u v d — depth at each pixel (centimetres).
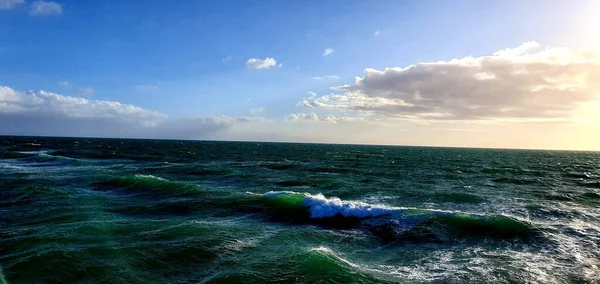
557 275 1027
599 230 1523
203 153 8344
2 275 927
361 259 1143
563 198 2467
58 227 1373
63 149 8506
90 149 8862
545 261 1142
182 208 1831
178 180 3048
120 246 1169
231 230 1411
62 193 2162
